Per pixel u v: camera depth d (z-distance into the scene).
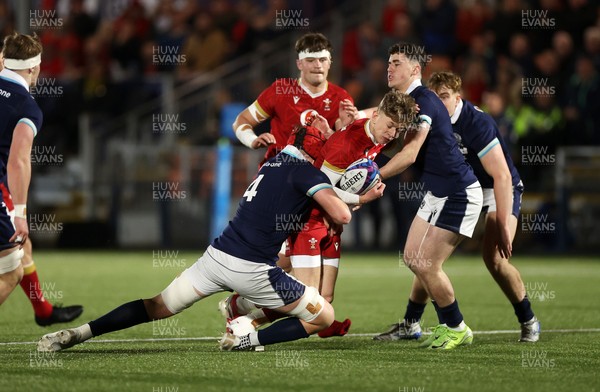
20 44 20.56
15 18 69.44
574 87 55.00
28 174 20.06
